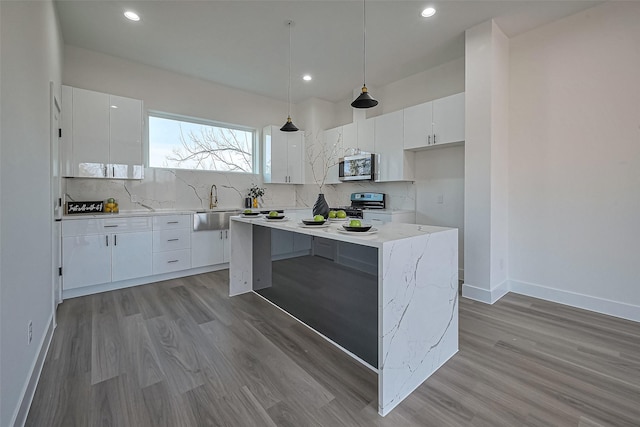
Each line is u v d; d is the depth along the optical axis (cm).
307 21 292
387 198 462
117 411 147
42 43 201
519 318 257
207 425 139
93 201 350
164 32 312
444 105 347
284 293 277
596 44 264
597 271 270
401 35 317
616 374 176
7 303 123
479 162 298
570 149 281
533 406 151
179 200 425
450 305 197
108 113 339
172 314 265
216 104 455
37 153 185
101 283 319
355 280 201
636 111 247
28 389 150
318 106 524
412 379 165
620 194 256
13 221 134
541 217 300
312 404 153
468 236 309
